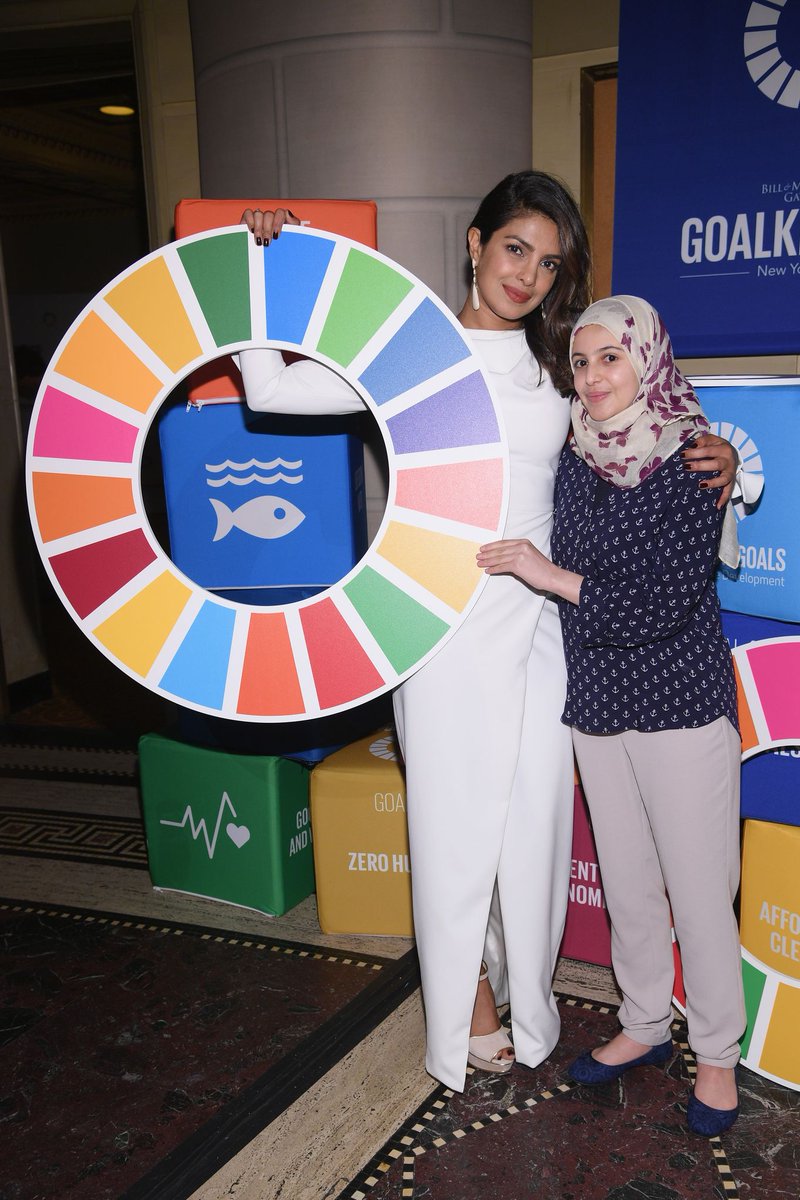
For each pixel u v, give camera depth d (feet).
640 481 5.53
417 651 5.88
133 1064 7.00
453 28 9.09
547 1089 6.60
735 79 8.77
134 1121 6.44
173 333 5.67
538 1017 6.58
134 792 11.93
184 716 9.05
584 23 9.48
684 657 5.72
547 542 6.19
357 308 5.58
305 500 8.15
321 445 8.05
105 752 13.37
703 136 8.98
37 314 35.70
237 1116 6.45
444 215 9.43
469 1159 6.01
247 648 5.93
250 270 5.59
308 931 8.69
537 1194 5.72
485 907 6.28
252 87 9.51
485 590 5.99
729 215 9.04
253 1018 7.48
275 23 9.22
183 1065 6.98
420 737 6.13
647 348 5.46
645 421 5.49
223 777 8.84
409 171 9.29
